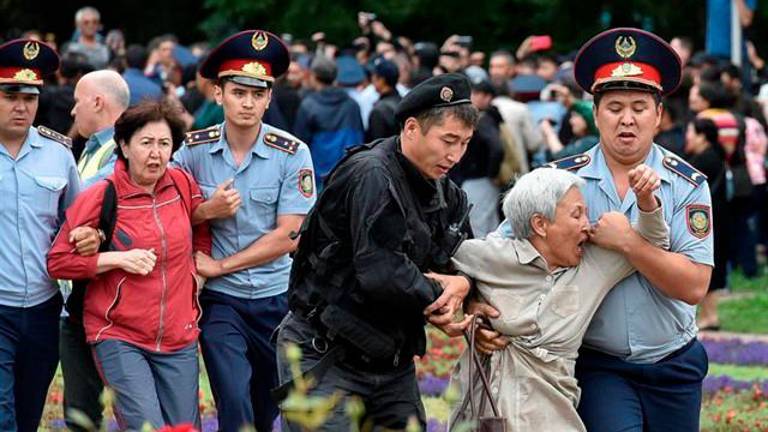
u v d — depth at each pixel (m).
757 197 37.88
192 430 9.96
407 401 13.91
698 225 13.73
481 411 13.45
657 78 13.71
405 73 39.25
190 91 32.06
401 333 13.56
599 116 13.88
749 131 37.47
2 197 16.31
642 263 13.44
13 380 16.44
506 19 65.69
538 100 35.19
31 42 16.22
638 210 13.43
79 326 16.64
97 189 15.72
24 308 16.41
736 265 38.88
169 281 15.80
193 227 16.53
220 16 64.00
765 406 23.27
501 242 13.75
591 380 14.06
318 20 63.34
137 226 15.72
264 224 16.72
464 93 13.09
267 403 17.36
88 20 43.25
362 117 36.38
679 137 30.72
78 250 15.53
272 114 31.17
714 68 35.09
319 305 13.48
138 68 32.53
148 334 15.72
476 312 13.80
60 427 20.44
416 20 65.88
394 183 13.11
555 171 13.71
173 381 15.78
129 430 15.43
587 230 13.59
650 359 13.98
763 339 30.23
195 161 16.66
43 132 16.67
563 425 13.68
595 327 13.92
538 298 13.66
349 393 13.59
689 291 13.57
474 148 30.80
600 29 65.19
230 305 16.62
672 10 64.62
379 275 12.91
